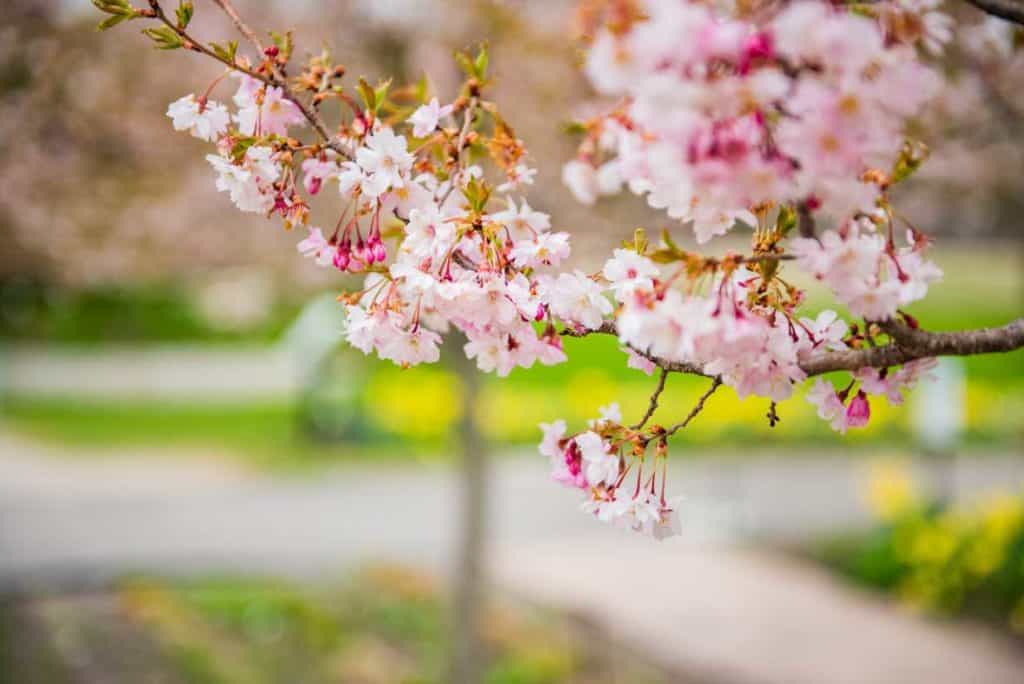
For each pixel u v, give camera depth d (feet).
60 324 64.80
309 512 31.42
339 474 36.65
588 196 5.56
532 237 5.07
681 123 3.09
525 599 23.11
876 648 19.58
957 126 11.21
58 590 23.80
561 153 15.07
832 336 4.52
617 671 19.24
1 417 46.80
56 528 29.30
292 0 17.07
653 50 3.03
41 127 16.08
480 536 17.93
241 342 73.61
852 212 3.42
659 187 3.81
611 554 26.45
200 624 21.56
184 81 17.19
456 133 5.30
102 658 19.54
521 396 44.34
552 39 14.28
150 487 34.53
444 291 4.46
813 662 18.89
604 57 3.18
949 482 30.42
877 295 3.67
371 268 4.79
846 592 23.06
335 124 14.53
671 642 20.17
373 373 47.01
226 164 4.75
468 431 17.74
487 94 15.40
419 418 36.78
